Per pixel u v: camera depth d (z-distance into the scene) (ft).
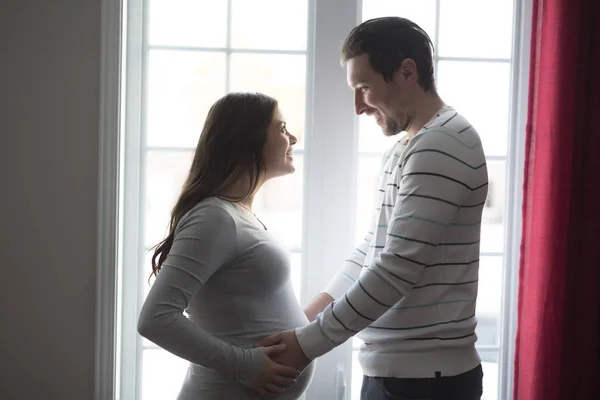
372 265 4.33
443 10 6.05
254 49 6.00
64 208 5.48
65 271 5.51
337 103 5.93
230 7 5.98
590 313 5.29
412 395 4.39
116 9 5.37
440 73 6.09
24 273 5.49
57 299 5.52
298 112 6.06
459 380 4.41
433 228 4.19
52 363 5.54
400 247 4.23
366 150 6.11
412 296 4.43
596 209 5.24
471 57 6.08
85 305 5.54
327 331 4.32
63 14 5.38
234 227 4.34
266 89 6.03
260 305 4.49
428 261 4.37
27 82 5.41
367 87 4.63
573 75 5.09
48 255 5.49
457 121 4.41
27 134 5.43
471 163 4.32
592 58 5.18
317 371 6.10
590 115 5.20
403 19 4.61
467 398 4.46
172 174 6.05
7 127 5.42
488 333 6.29
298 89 6.04
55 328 5.53
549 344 5.21
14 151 5.43
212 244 4.22
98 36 5.41
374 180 6.13
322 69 5.90
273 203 6.08
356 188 6.08
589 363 5.32
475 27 6.08
